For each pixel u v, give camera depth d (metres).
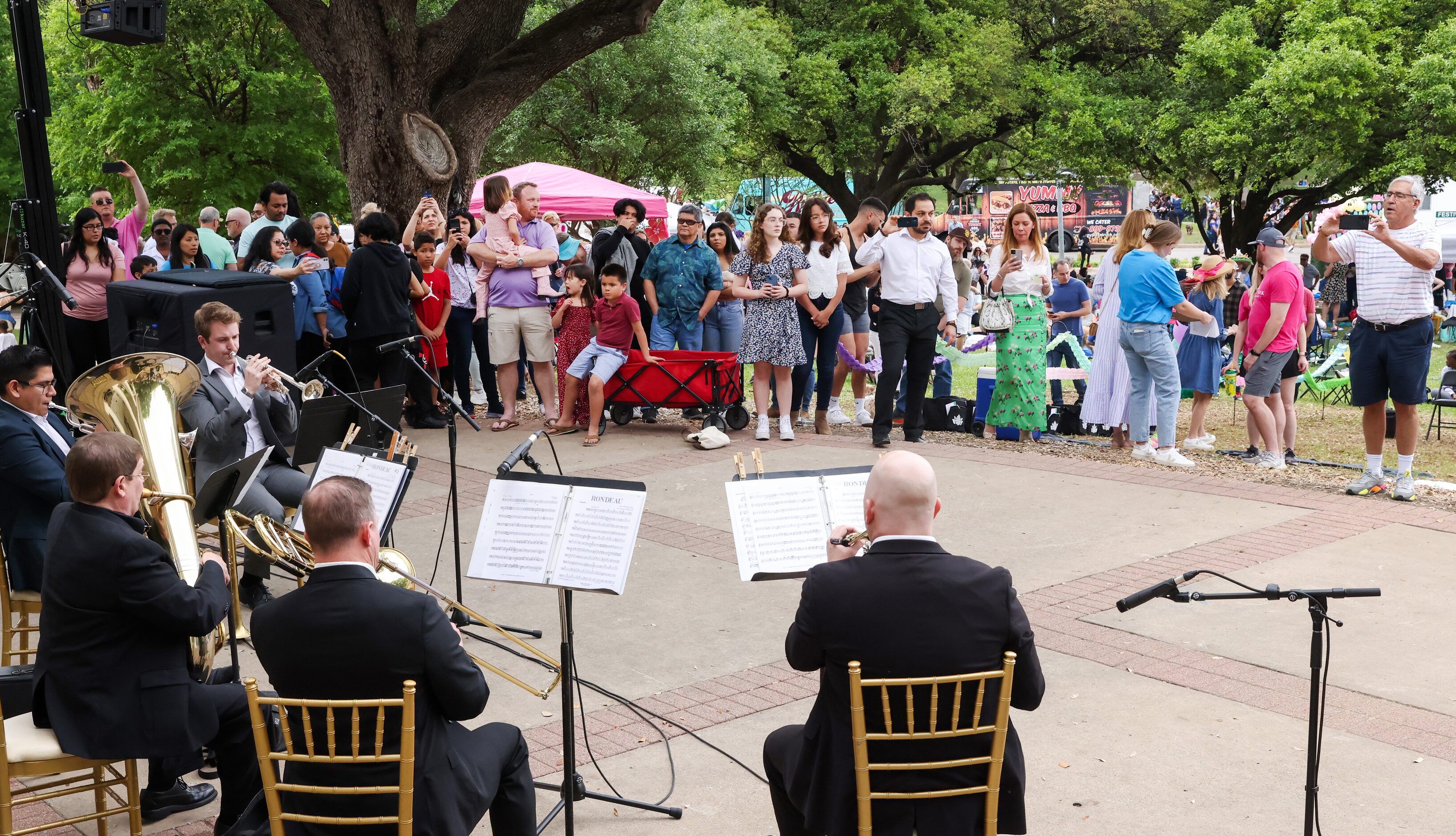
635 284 11.09
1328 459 9.76
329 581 2.97
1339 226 7.99
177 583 3.46
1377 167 22.05
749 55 25.62
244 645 5.44
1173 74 25.95
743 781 4.16
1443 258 23.28
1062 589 6.11
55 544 3.44
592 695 4.93
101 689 3.41
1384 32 21.56
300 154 23.25
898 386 10.62
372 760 2.86
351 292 9.41
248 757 3.65
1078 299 12.62
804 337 9.97
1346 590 3.21
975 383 15.71
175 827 3.94
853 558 3.04
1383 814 3.79
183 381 4.71
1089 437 10.36
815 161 31.36
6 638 4.54
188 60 21.78
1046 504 7.78
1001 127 29.19
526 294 10.17
